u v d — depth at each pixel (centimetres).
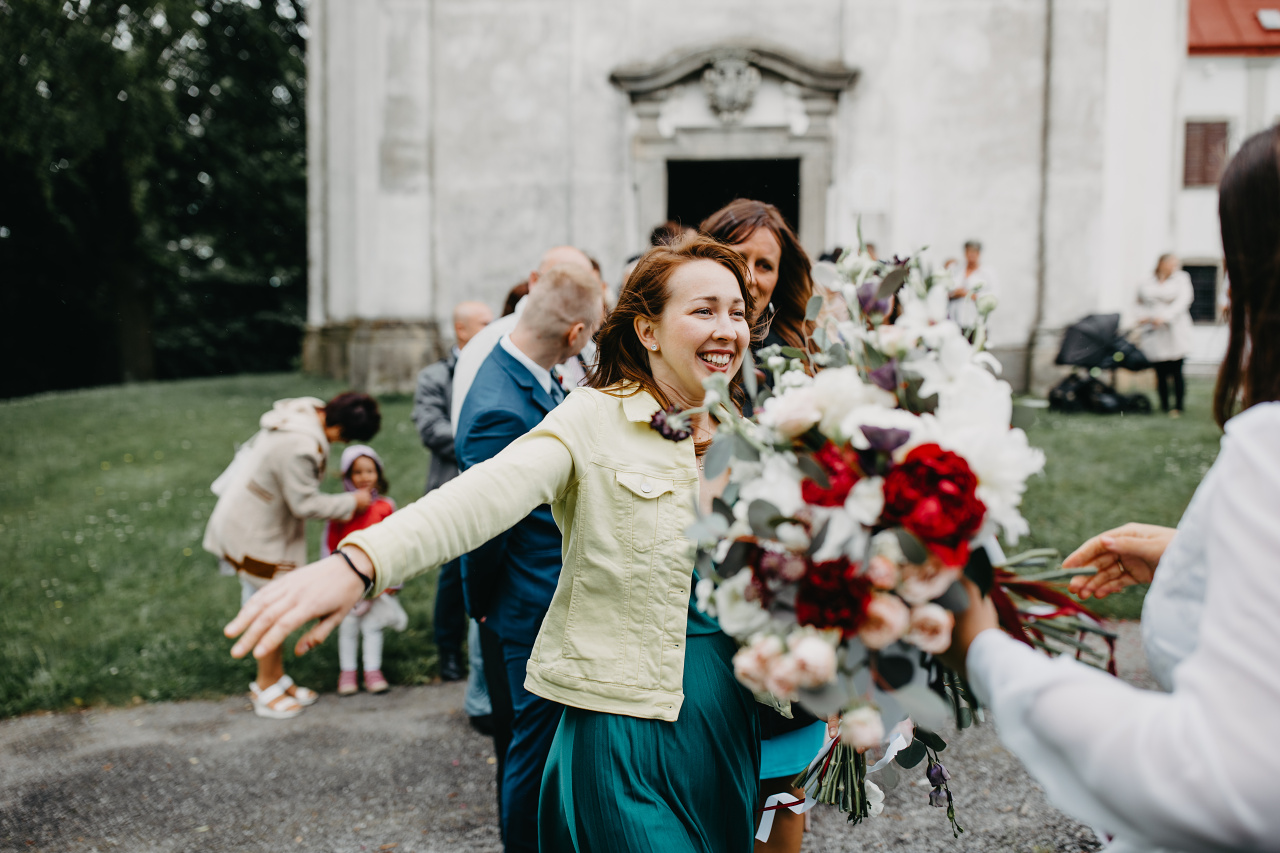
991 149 1362
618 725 181
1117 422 1049
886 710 133
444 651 471
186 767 381
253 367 2955
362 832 328
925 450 121
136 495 824
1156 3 1338
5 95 1443
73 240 2147
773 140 1386
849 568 122
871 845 310
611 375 205
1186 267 2262
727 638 190
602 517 185
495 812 341
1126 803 91
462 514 161
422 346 1405
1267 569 87
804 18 1375
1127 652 451
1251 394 115
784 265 301
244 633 138
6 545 684
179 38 1527
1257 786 82
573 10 1387
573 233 1404
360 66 1399
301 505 427
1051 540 613
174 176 2147
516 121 1403
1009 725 105
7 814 343
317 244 1559
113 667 479
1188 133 2273
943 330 136
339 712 438
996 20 1350
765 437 137
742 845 188
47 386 2547
